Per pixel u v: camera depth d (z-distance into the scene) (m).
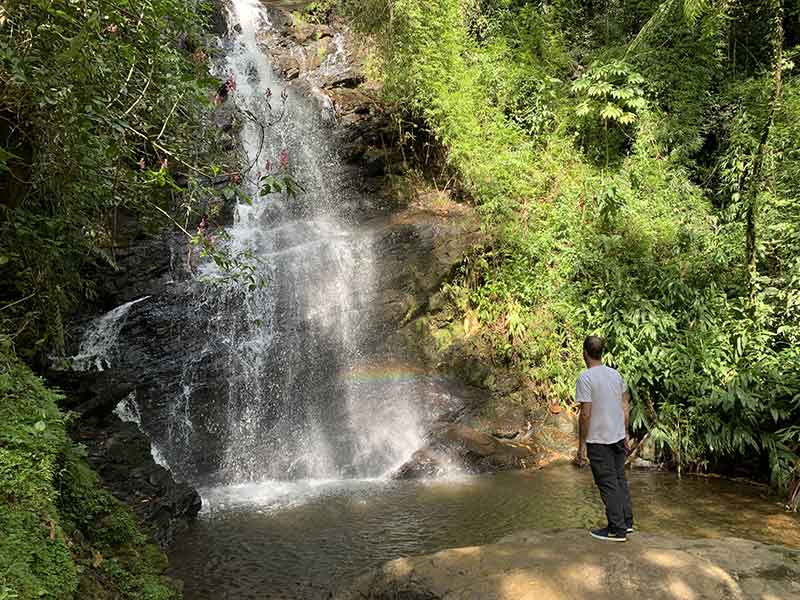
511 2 13.41
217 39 13.17
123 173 5.17
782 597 4.09
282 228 11.26
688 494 7.24
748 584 4.24
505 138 11.23
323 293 10.00
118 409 7.86
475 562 4.54
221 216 10.68
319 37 14.91
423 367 9.56
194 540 5.91
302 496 7.21
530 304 9.95
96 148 4.87
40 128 4.60
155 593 4.27
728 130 10.47
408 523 6.27
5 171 4.82
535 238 10.13
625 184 10.40
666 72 11.34
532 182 10.84
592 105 11.30
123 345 8.34
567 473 7.97
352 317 9.85
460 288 10.15
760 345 8.20
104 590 3.91
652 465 8.33
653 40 11.59
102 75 4.44
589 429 4.88
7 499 3.26
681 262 9.18
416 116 12.05
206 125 6.91
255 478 7.95
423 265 10.10
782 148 9.05
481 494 7.16
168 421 8.12
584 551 4.61
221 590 4.93
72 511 4.31
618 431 4.86
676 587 4.04
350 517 6.48
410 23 11.86
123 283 8.64
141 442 6.65
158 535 5.76
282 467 8.08
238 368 8.84
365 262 10.29
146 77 4.82
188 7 5.79
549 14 12.98
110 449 6.29
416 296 9.92
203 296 9.05
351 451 8.37
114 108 4.90
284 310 9.66
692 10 9.91
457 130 11.12
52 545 3.24
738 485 7.62
